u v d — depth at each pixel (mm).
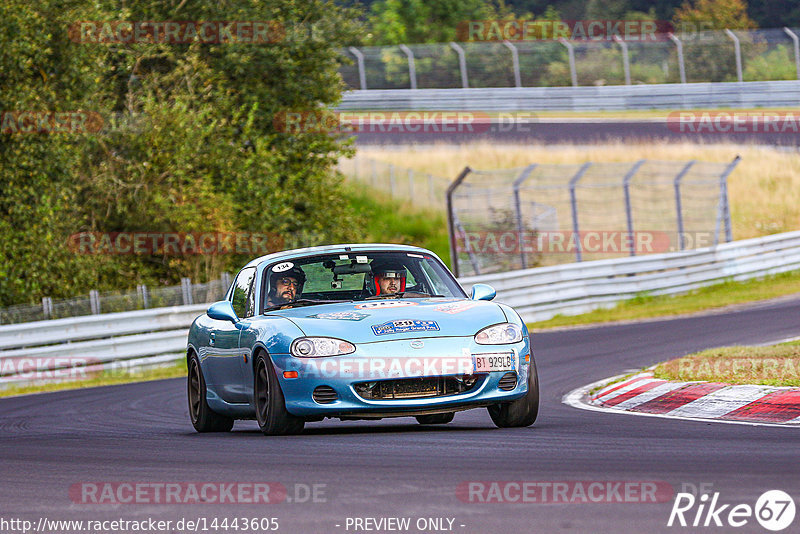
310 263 32219
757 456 21656
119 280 90188
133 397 50438
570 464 21156
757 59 166625
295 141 108062
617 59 175625
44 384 62312
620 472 19891
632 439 25344
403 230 137250
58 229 81250
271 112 105875
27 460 26234
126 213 91875
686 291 92188
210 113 100375
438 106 173125
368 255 32500
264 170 99688
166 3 102875
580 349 59156
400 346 27578
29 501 19453
